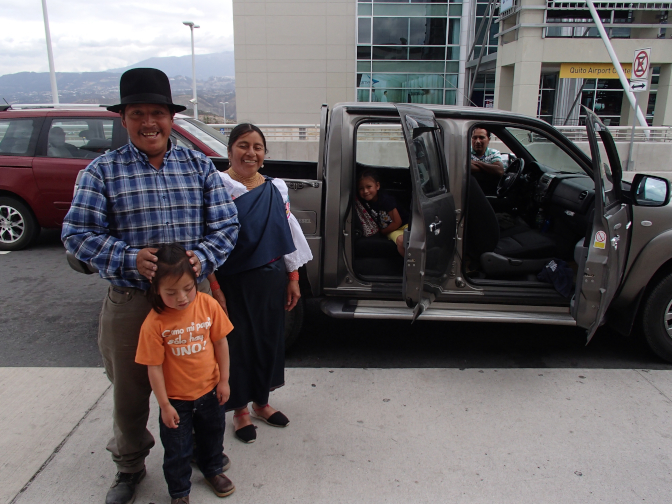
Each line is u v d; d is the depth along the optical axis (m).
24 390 3.27
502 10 19.88
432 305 3.69
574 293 3.49
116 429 2.31
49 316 4.56
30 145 6.34
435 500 2.38
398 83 27.09
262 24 28.77
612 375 3.52
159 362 2.07
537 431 2.88
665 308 3.57
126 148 2.10
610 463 2.62
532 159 4.46
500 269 3.78
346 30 28.72
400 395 3.26
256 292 2.62
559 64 19.33
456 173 3.54
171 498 2.28
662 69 19.47
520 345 4.03
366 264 3.79
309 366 3.69
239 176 2.65
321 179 3.64
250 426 2.82
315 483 2.48
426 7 25.98
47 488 2.43
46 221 6.50
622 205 3.41
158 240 2.12
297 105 29.70
